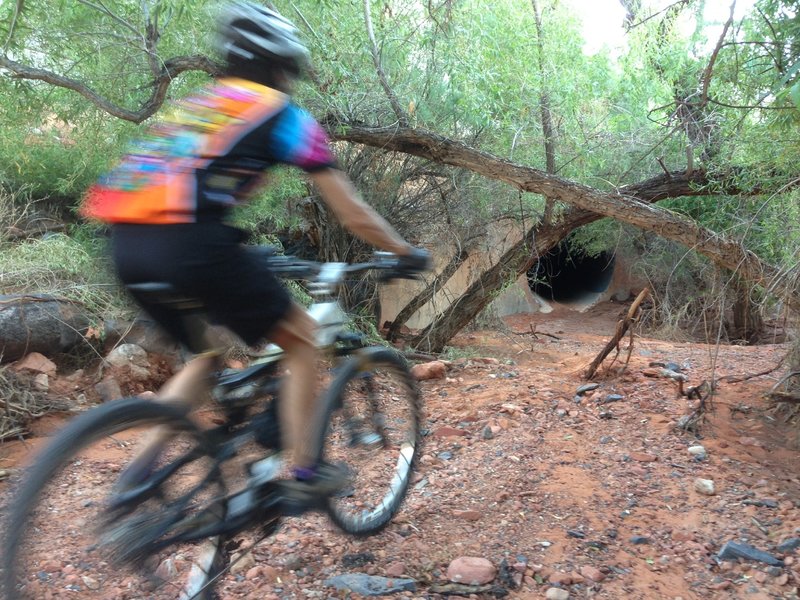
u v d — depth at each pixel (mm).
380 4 7457
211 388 2910
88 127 7395
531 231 8422
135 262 2488
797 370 5898
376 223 2859
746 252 6000
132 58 6953
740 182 6652
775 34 5438
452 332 8766
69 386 5645
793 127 5609
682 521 4078
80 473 4262
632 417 5719
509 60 8109
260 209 7227
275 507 2965
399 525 4043
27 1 6062
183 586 3322
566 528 4004
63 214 7793
